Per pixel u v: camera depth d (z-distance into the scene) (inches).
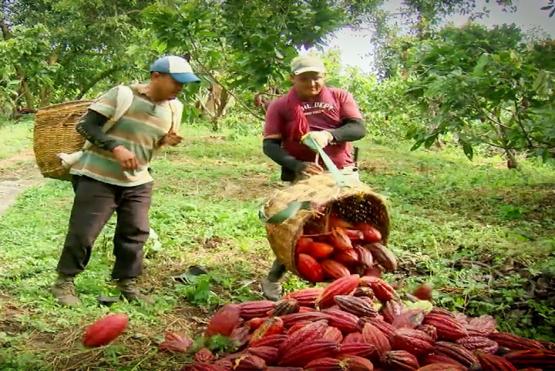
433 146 584.4
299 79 154.7
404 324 113.7
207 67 398.3
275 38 341.1
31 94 779.4
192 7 353.1
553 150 301.3
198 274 180.4
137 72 733.3
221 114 637.3
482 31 290.7
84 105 157.5
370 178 373.4
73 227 152.5
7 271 175.2
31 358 120.6
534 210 287.4
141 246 159.8
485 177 386.0
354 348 105.5
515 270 184.9
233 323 119.5
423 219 250.7
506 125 345.7
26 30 665.0
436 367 101.0
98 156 152.7
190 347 123.3
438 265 186.1
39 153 157.3
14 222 241.1
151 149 156.5
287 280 176.9
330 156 158.4
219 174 369.7
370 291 121.1
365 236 145.3
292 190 141.6
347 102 159.0
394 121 638.5
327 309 118.3
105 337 125.3
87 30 721.6
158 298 159.9
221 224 235.5
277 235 140.3
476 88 279.6
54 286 154.5
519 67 260.7
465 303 159.9
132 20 748.6
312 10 366.0
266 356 107.0
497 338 115.5
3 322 140.5
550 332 148.6
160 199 282.4
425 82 302.7
